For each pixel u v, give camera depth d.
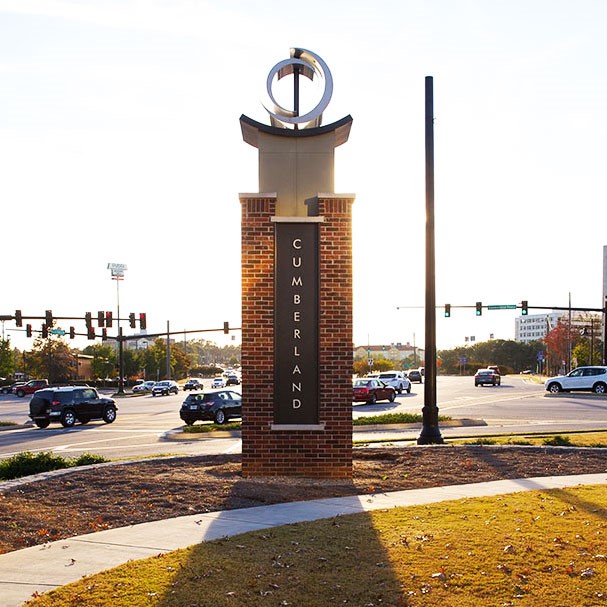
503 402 40.97
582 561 7.08
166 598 6.22
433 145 19.11
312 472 12.61
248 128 13.52
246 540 8.12
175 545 8.09
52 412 31.16
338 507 10.00
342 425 12.64
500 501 10.12
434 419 18.48
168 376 85.50
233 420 33.47
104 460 15.01
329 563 7.15
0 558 7.69
